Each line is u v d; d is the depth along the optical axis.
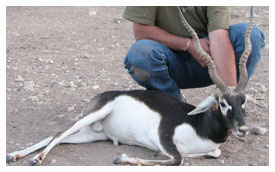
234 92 3.87
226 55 4.41
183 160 3.98
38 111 5.43
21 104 5.67
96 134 4.65
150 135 4.22
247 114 5.32
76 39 9.98
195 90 6.43
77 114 5.36
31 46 9.18
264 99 5.91
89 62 8.12
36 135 4.64
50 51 8.86
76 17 12.62
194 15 4.75
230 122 3.80
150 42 4.68
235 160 4.10
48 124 4.98
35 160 3.90
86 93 6.27
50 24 11.63
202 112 4.17
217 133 4.07
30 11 13.56
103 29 11.03
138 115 4.38
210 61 3.89
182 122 4.17
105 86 6.64
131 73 4.87
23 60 8.10
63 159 4.08
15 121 5.05
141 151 4.37
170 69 4.91
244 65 3.90
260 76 7.13
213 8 4.56
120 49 9.10
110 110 4.55
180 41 4.67
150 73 4.70
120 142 4.62
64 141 4.43
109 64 7.99
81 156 4.17
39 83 6.71
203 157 4.14
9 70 7.37
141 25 4.73
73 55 8.60
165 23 4.79
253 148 4.39
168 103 4.39
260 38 4.61
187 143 4.14
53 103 5.78
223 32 4.49
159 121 4.25
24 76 7.07
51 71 7.46
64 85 6.61
